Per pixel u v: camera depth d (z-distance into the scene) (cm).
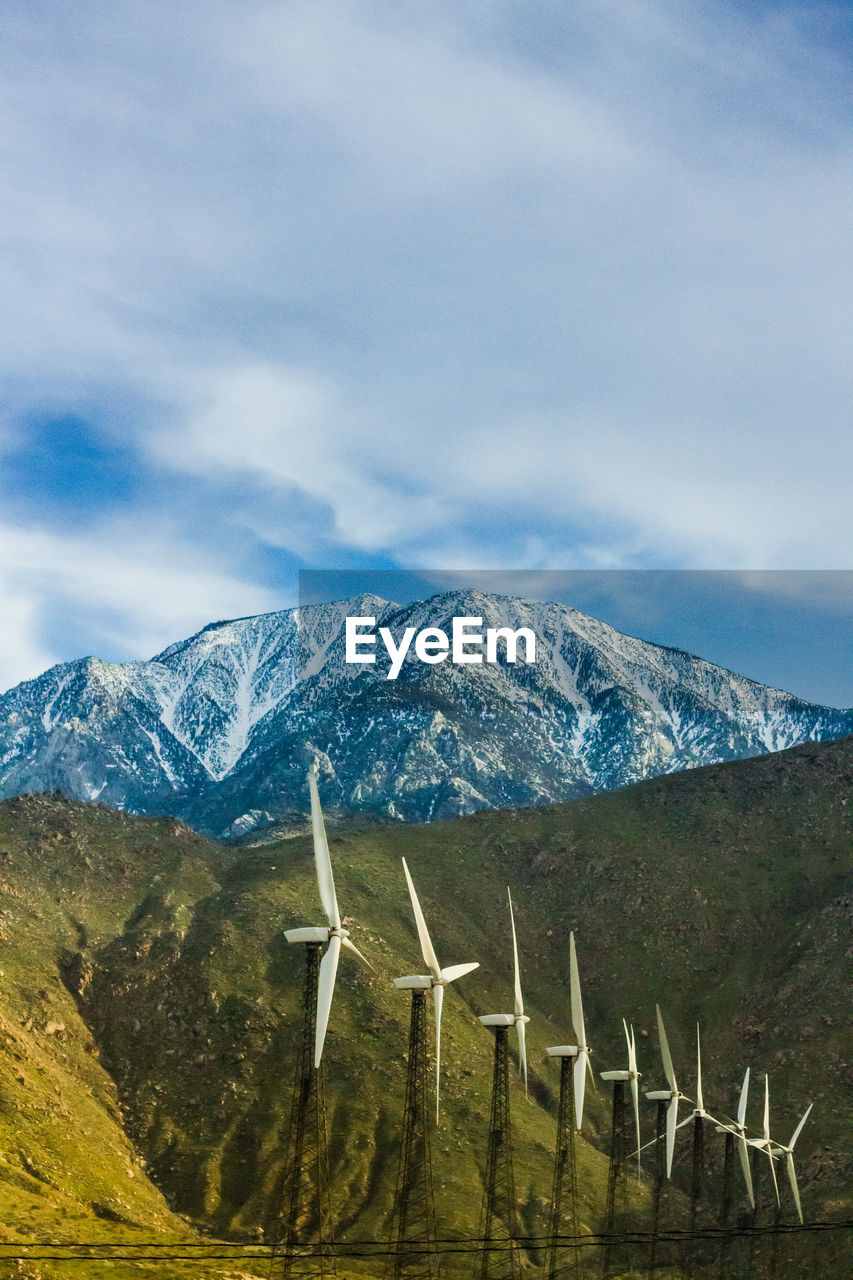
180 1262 12988
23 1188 15338
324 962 10069
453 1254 15912
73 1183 16162
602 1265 15425
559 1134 13375
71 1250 12644
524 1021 12681
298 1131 10088
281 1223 12162
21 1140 16738
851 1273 14838
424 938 11219
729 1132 15375
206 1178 18088
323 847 10194
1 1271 10875
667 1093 14625
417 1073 11338
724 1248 14912
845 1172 17750
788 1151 15662
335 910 10181
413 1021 11406
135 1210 16225
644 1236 16562
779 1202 15775
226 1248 14225
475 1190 17900
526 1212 17462
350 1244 16050
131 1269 12244
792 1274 15488
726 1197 15350
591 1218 17662
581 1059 13238
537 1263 16275
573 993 13312
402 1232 11150
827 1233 15862
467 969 11400
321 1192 10194
